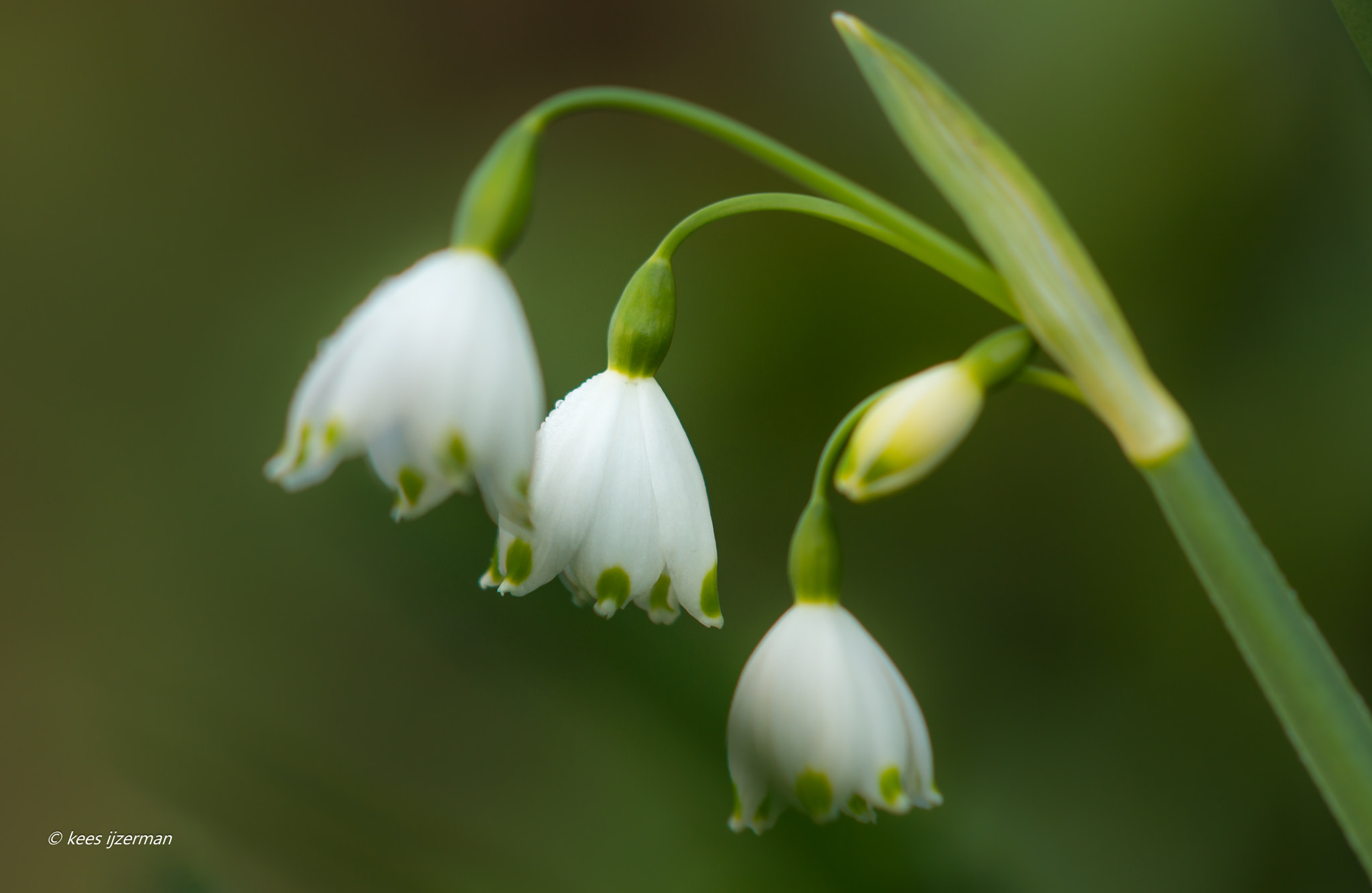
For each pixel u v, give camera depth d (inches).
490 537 15.0
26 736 27.2
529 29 31.5
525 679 14.8
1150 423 12.0
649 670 14.6
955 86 23.1
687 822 14.6
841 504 21.4
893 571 20.9
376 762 18.3
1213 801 17.2
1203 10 21.0
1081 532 20.5
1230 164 20.5
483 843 14.8
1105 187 21.4
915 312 22.3
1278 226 20.0
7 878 26.1
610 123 28.5
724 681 14.7
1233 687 18.1
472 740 18.1
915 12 24.0
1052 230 12.0
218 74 32.2
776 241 24.0
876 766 12.5
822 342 22.6
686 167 27.8
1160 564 19.7
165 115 31.9
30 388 29.4
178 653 21.7
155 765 14.9
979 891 14.7
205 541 24.7
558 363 24.6
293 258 30.9
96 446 28.0
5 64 31.6
